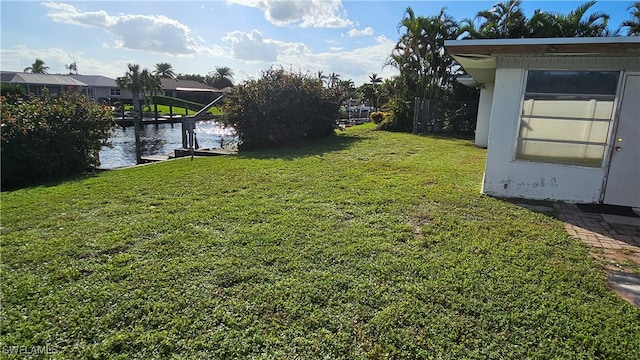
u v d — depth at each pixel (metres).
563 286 3.24
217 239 4.23
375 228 4.59
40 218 5.09
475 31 17.42
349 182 7.01
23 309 2.89
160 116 45.84
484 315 2.79
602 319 2.77
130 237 4.31
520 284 3.25
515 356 2.39
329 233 4.39
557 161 6.00
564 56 5.65
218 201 5.80
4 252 3.93
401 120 17.70
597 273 3.50
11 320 2.74
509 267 3.56
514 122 6.12
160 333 2.60
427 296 3.04
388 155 10.35
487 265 3.60
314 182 7.03
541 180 6.13
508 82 6.04
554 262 3.71
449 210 5.36
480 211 5.36
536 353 2.42
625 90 5.48
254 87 13.05
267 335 2.58
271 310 2.86
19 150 8.55
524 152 6.17
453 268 3.52
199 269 3.50
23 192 6.79
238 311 2.85
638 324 2.72
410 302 2.95
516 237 4.38
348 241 4.15
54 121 9.38
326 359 2.37
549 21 16.48
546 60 5.76
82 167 9.83
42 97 10.23
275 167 8.59
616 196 5.79
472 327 2.67
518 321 2.73
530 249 4.00
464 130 17.52
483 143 12.30
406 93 18.38
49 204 5.83
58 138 9.24
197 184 7.02
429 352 2.42
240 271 3.45
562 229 4.70
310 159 9.67
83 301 2.99
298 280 3.29
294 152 11.05
